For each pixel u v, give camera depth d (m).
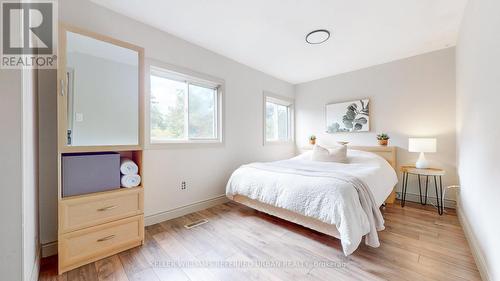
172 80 2.60
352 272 1.46
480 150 1.53
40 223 1.63
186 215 2.56
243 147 3.40
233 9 1.99
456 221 2.37
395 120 3.28
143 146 1.90
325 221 1.71
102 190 1.67
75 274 1.44
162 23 2.24
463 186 2.24
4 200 0.99
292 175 2.13
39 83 1.62
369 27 2.30
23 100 1.06
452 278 1.39
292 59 3.22
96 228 1.59
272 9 1.99
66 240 1.46
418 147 2.77
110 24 1.99
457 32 2.42
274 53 3.00
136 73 1.88
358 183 1.84
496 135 1.20
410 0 1.85
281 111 4.45
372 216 1.75
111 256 1.66
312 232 2.09
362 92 3.62
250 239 1.95
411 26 2.29
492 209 1.26
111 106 1.76
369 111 3.53
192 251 1.74
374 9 1.98
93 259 1.58
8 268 1.01
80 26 1.82
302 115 4.46
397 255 1.67
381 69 3.41
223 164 3.07
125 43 1.81
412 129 3.12
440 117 2.89
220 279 1.40
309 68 3.62
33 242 1.33
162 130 2.50
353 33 2.43
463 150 2.23
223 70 3.06
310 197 1.85
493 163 1.25
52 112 1.68
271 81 3.98
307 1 1.87
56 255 1.67
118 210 1.71
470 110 1.86
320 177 1.95
